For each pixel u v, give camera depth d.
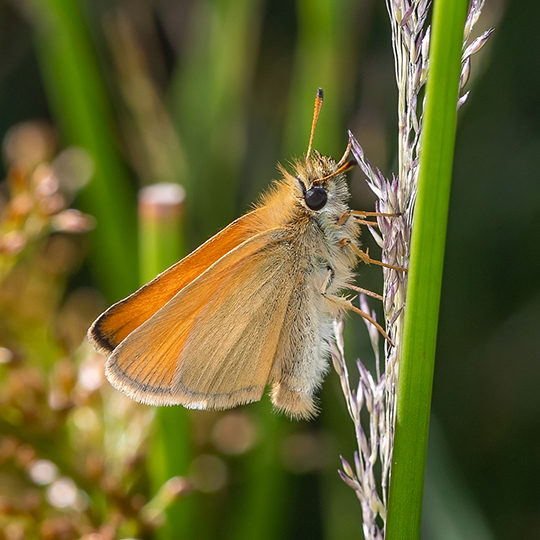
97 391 0.30
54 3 0.31
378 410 0.28
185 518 0.30
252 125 0.33
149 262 0.30
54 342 0.30
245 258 0.29
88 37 0.31
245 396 0.29
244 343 0.29
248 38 0.32
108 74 0.32
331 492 0.31
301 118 0.31
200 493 0.31
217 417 0.31
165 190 0.30
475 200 0.32
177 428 0.30
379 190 0.28
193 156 0.32
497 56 0.32
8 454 0.30
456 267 0.32
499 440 0.31
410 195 0.28
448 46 0.27
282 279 0.29
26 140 0.31
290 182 0.29
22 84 0.33
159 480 0.30
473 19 0.28
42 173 0.30
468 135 0.32
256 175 0.32
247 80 0.32
